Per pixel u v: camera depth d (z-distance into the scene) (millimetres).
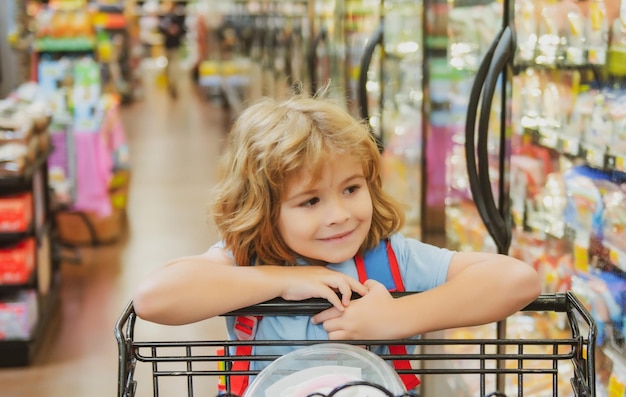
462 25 2789
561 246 2184
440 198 3098
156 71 22531
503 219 2352
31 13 8344
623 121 1870
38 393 3756
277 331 1556
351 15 4180
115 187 6273
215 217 1604
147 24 25000
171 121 12734
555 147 2178
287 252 1572
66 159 5891
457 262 1601
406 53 3316
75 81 6785
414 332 1442
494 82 2205
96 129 5859
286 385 1284
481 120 2213
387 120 3576
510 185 2346
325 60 4949
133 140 10922
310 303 1456
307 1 5621
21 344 4039
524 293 1454
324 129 1468
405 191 3375
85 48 8328
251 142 1505
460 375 2889
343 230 1501
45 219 4895
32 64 8023
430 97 3029
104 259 5816
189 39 22406
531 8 2229
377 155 1552
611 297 1944
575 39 2055
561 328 2277
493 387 2645
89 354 4195
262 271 1486
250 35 10578
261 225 1524
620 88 1880
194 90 17562
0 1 7043
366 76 3371
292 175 1473
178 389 3643
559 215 2193
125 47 15094
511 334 2473
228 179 1578
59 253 5305
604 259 1976
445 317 1448
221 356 1363
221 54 14898
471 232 2779
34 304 4250
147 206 7359
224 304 1444
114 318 4699
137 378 3750
